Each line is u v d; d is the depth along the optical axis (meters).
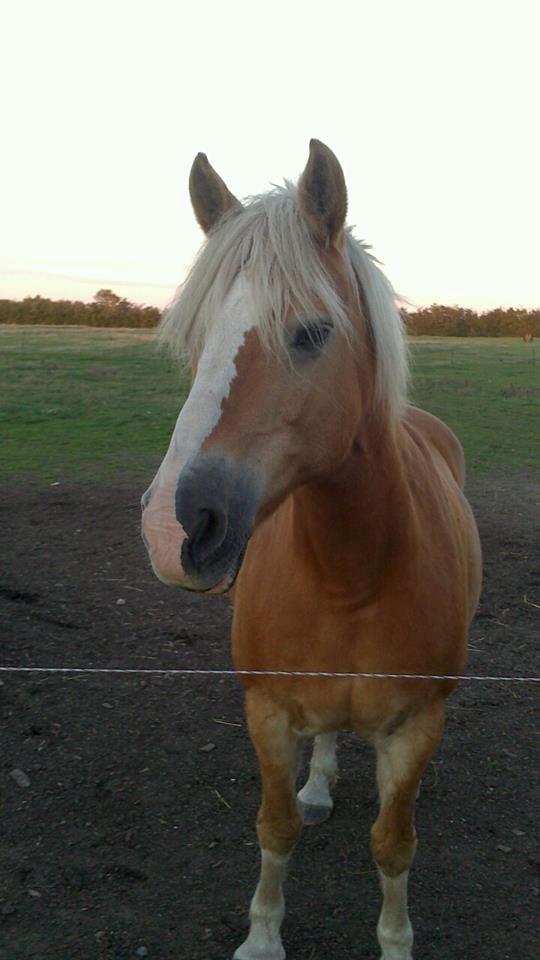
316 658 2.13
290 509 2.16
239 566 1.66
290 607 2.11
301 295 1.70
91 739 3.47
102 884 2.63
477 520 7.09
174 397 13.27
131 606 4.94
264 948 2.32
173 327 1.83
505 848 2.85
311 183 1.79
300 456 1.77
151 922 2.48
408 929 2.31
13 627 4.57
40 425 11.05
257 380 1.67
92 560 5.78
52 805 3.03
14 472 8.52
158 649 4.35
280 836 2.26
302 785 3.31
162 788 3.15
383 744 2.27
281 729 2.24
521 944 2.43
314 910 2.55
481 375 16.98
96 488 7.84
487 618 4.94
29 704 3.73
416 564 2.12
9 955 2.34
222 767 3.30
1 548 6.01
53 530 6.49
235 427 1.65
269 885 2.33
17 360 17.23
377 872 2.72
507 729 3.63
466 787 3.20
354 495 1.96
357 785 3.22
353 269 1.93
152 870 2.70
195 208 1.99
